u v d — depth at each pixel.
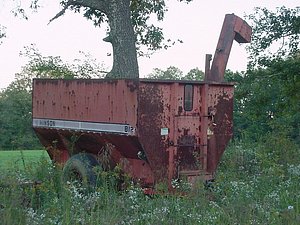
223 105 12.46
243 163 13.80
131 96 11.16
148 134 11.12
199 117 12.03
